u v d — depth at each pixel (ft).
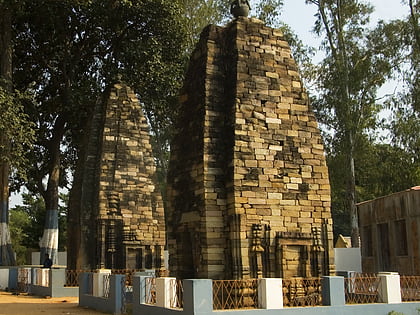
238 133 46.52
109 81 101.96
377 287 43.06
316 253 47.14
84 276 59.82
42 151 115.14
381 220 76.48
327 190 49.06
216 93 48.80
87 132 85.97
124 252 74.64
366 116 104.99
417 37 101.55
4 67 94.27
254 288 43.16
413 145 105.70
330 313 39.52
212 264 44.42
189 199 48.08
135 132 80.18
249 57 49.32
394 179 112.27
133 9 97.96
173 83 102.32
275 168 47.26
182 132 51.65
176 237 49.60
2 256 91.66
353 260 97.09
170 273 50.14
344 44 106.01
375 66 104.53
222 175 46.55
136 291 45.57
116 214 75.66
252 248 44.55
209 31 50.85
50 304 61.62
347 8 105.81
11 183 115.14
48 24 100.48
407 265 68.03
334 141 108.06
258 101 48.32
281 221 46.44
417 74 104.17
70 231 83.46
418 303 42.42
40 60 107.96
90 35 105.09
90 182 78.23
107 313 51.03
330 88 105.50
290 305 43.42
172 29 101.91
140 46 100.01
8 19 94.99
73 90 100.53
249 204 45.39
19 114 83.30
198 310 35.45
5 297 72.43
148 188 79.05
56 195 107.55
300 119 49.67
